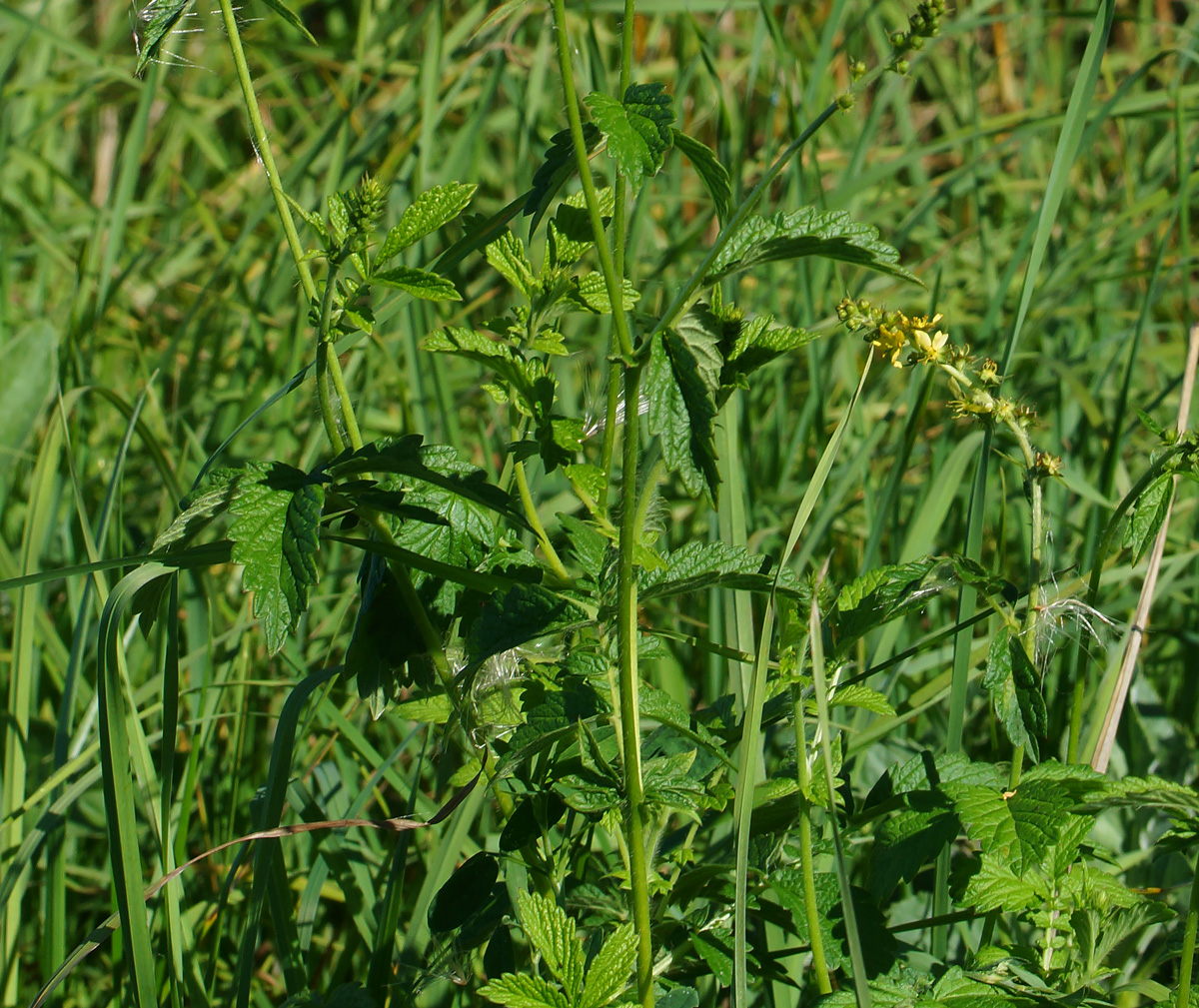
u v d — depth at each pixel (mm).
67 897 1354
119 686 1114
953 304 2018
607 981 1080
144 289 2293
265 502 1092
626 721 1081
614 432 1113
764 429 1807
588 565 1115
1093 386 1714
